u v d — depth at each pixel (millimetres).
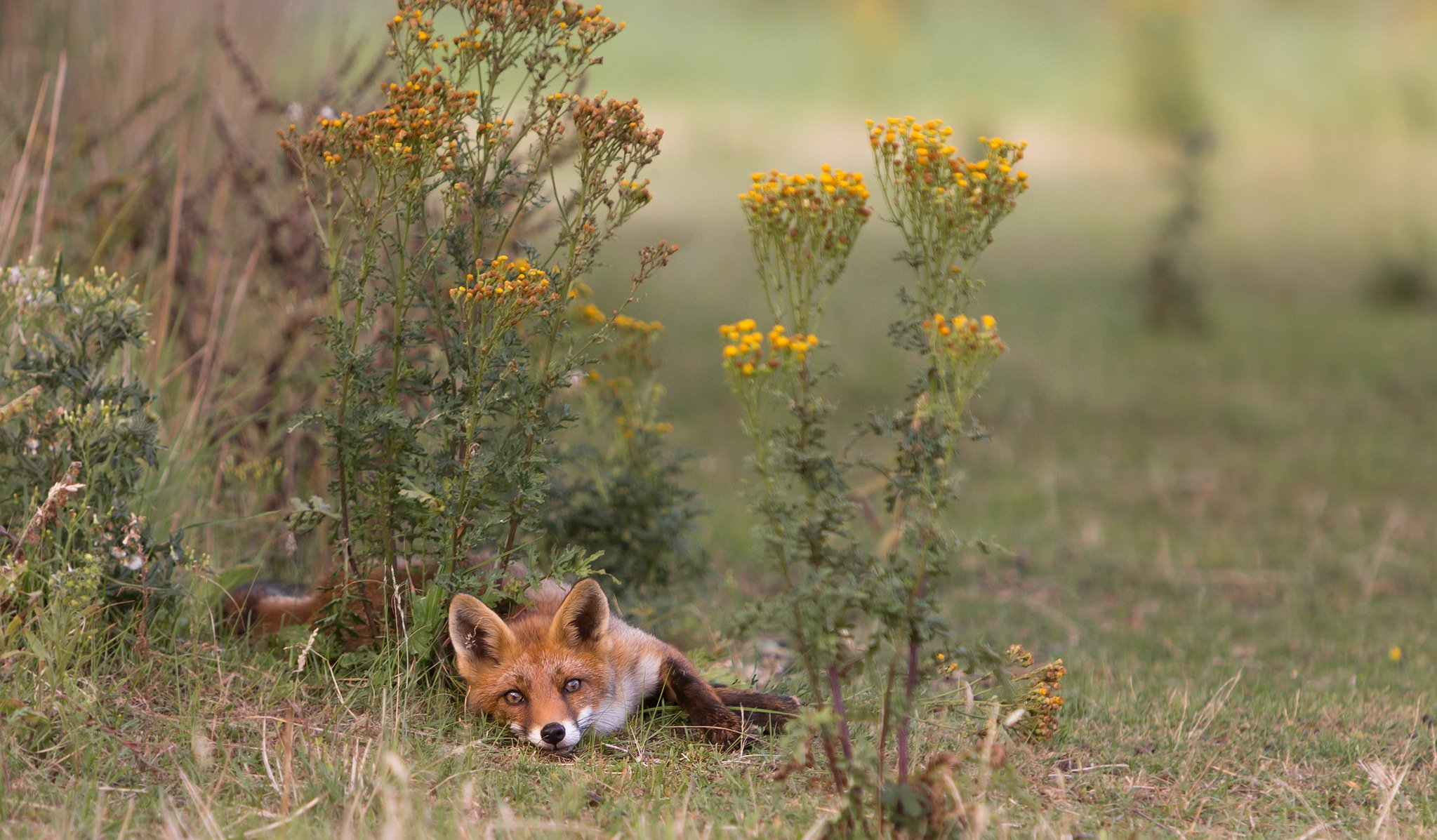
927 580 6855
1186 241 30844
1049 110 62781
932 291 6703
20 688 7531
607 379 11523
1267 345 27719
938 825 6449
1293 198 47031
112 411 8594
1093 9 81062
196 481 10719
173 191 12570
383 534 8672
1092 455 19812
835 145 53375
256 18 14383
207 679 8414
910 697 6539
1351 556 15180
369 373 8562
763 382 6332
